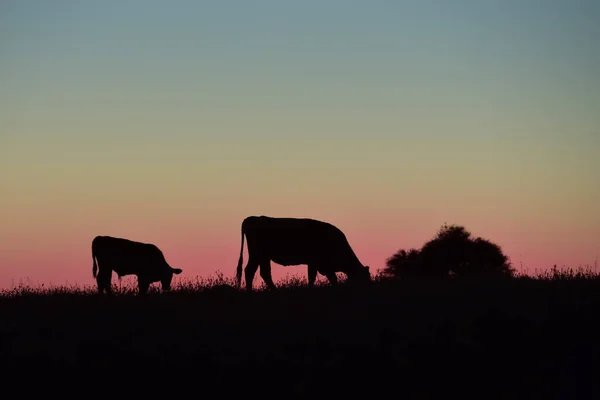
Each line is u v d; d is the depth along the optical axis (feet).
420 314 147.84
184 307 161.07
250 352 130.41
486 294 162.30
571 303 149.89
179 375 125.18
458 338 134.62
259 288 190.90
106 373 126.21
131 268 208.13
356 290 172.55
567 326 139.03
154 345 133.90
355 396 122.21
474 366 128.77
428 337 134.92
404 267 339.57
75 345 134.72
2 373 126.11
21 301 170.91
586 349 132.77
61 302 169.27
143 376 125.29
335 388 123.13
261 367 126.21
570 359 131.23
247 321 147.54
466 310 148.15
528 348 133.18
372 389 123.34
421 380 125.49
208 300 168.86
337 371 125.80
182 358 129.08
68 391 123.03
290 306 158.51
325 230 216.33
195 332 141.90
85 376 125.70
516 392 124.88
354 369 126.21
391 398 122.42
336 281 192.75
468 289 168.86
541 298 155.43
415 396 122.93
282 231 217.15
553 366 130.00
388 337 135.85
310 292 171.63
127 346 133.80
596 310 145.48
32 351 131.95
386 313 150.30
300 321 146.92
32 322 149.79
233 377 124.36
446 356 130.11
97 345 133.80
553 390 125.80
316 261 215.92
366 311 152.46
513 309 146.92
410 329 138.62
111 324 147.02
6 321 150.30
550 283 170.81
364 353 129.80
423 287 172.55
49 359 129.49
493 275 186.70
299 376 124.57
